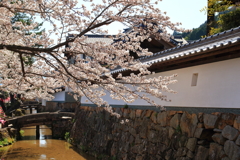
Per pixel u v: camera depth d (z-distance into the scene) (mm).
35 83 5297
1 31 4793
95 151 10734
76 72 4695
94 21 4066
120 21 3635
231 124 4723
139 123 8016
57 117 15328
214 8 12602
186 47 7453
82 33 3941
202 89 5812
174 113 6453
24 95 9508
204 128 5367
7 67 5652
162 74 7523
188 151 5586
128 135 8578
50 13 4238
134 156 7812
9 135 13180
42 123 15195
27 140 14344
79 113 14719
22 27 4910
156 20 3744
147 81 4332
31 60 8812
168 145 6395
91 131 11969
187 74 6430
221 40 6211
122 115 9375
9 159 9719
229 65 5148
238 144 4332
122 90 4324
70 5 3881
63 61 4828
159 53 8578
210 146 5047
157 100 7562
